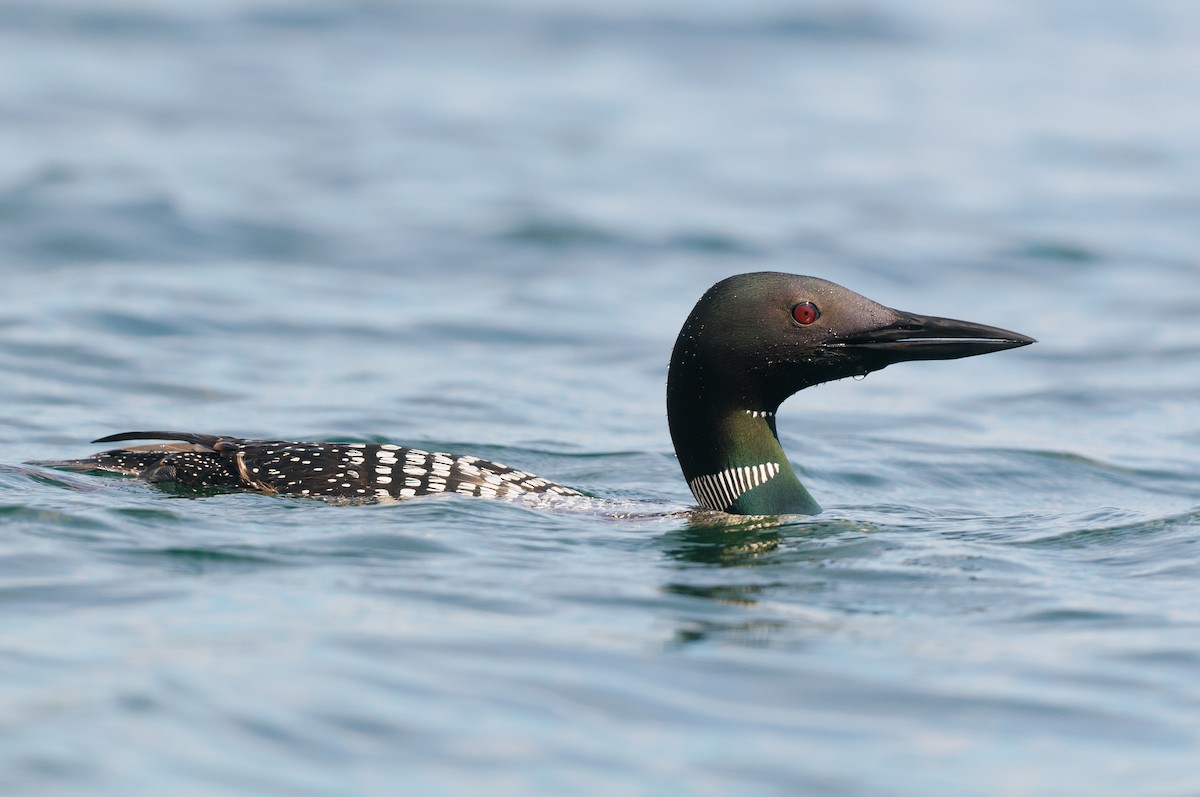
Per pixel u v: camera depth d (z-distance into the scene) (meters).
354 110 28.91
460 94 30.58
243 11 37.31
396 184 23.78
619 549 8.87
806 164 26.19
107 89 29.47
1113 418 14.22
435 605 7.53
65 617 7.12
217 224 20.84
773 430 10.05
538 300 18.36
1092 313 18.23
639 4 39.88
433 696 6.32
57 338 15.48
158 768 5.59
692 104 30.58
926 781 5.71
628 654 6.90
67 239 19.77
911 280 19.62
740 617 7.54
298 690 6.30
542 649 6.92
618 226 21.78
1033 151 27.42
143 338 15.80
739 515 9.88
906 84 32.88
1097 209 23.41
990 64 35.00
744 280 9.84
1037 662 6.95
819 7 40.06
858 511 10.56
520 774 5.67
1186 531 9.47
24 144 24.88
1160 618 7.62
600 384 15.15
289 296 18.00
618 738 6.02
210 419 13.09
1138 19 40.72
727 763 5.82
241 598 7.48
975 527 9.89
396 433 12.92
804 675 6.72
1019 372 15.97
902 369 16.52
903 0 41.91
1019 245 21.38
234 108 28.61
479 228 21.48
